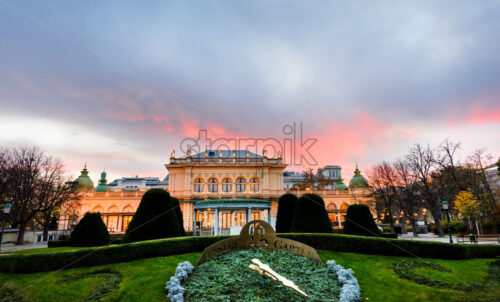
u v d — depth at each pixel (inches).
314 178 2427.4
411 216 1641.2
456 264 558.6
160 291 418.9
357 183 2476.6
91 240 764.6
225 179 2215.8
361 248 617.0
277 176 2250.2
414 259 576.4
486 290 438.3
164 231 661.9
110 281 447.8
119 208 2192.4
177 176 2214.6
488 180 1870.1
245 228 583.8
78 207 2117.4
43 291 409.7
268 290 406.0
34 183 1512.1
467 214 1396.4
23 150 1535.4
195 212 1101.1
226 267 487.2
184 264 478.6
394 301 397.7
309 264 506.0
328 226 729.6
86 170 2460.6
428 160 1627.7
